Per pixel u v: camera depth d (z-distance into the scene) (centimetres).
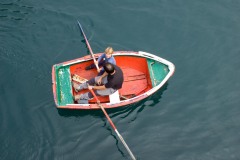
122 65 1025
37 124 893
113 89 909
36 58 1038
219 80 1032
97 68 936
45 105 931
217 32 1160
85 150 855
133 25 1164
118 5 1220
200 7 1238
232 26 1180
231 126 923
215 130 914
